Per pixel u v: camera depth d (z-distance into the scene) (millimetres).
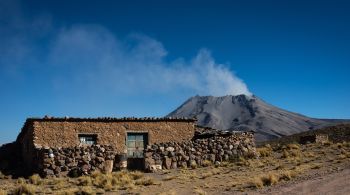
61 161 25734
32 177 24469
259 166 27234
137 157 30797
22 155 35875
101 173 25562
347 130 60344
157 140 32000
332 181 20000
